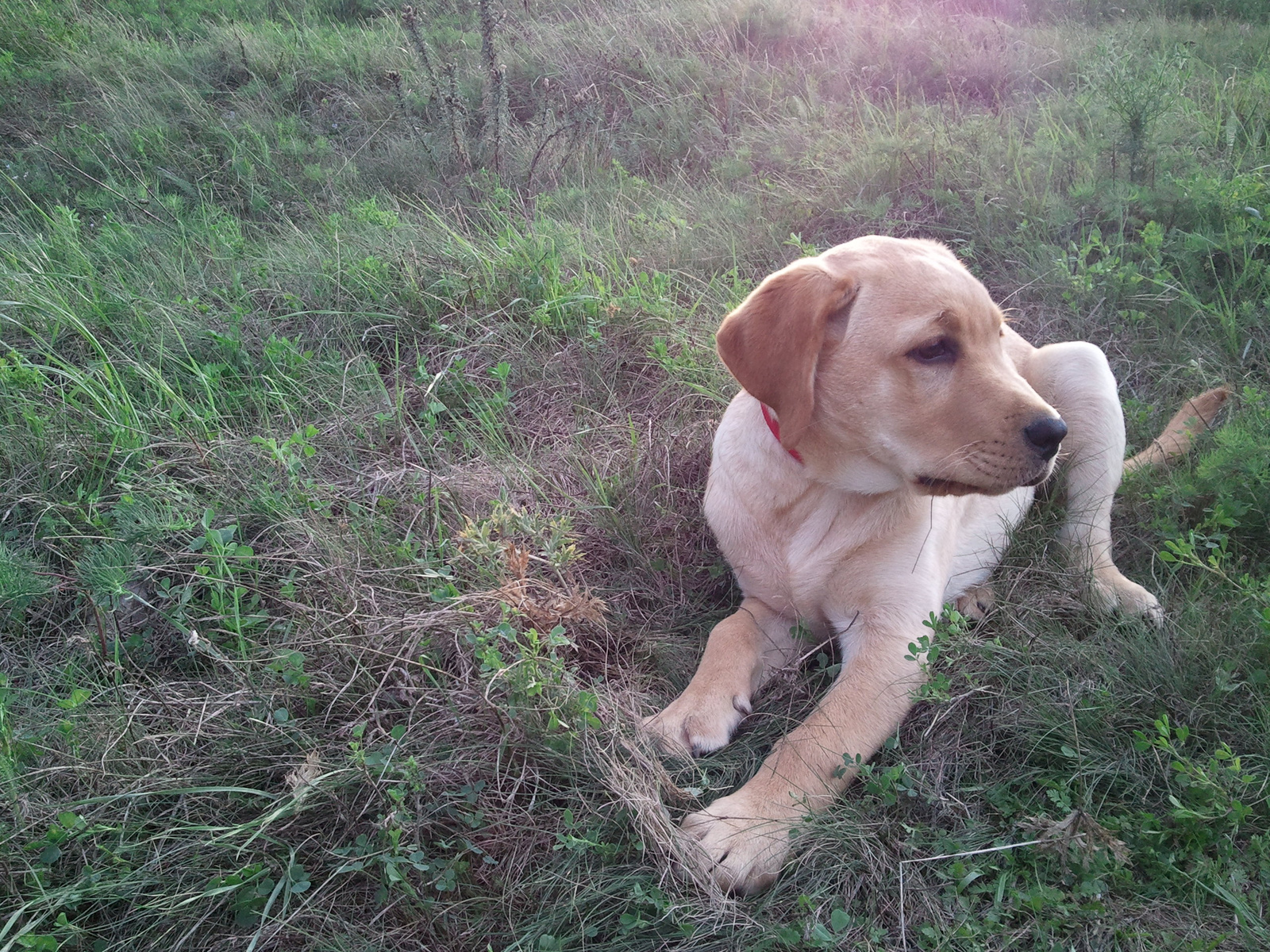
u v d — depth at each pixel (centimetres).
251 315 111
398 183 155
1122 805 58
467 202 145
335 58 194
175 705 64
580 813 58
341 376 103
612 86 183
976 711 66
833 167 140
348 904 54
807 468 71
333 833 56
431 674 65
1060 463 89
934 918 52
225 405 99
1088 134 138
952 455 63
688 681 72
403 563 75
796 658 75
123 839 55
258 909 53
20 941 48
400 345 112
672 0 216
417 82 186
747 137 158
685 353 101
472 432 97
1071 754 60
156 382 97
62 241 126
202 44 206
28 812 56
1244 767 60
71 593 76
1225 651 66
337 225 131
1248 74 170
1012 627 72
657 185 148
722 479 79
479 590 71
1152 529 84
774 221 131
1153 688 65
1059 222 119
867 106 157
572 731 60
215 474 85
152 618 73
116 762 60
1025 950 51
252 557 72
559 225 129
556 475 91
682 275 120
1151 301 109
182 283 119
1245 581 69
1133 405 99
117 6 223
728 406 91
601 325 107
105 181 156
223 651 70
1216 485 80
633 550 82
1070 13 221
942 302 64
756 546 76
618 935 52
